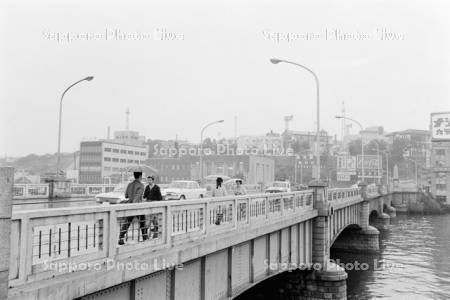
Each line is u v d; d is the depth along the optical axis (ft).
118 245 26.76
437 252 143.33
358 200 136.77
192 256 33.60
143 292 29.48
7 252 18.98
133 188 34.99
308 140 519.60
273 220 55.62
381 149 460.55
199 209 37.24
